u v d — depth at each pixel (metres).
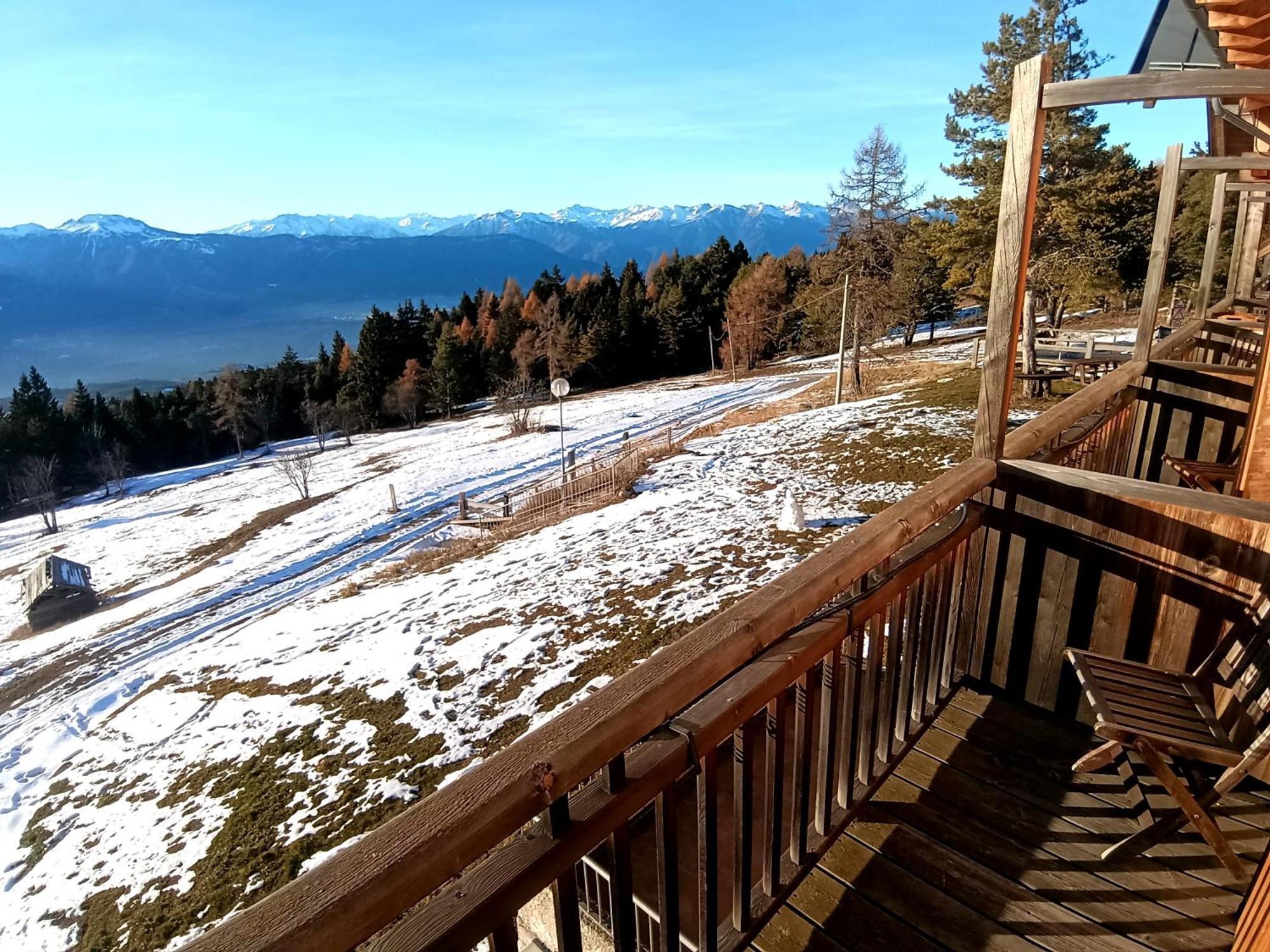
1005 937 1.72
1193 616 2.33
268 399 56.34
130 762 7.71
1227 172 7.04
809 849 1.90
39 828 6.88
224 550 23.41
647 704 1.12
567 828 1.06
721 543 9.25
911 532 1.95
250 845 5.43
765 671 1.48
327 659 8.59
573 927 1.13
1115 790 2.21
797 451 14.01
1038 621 2.63
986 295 17.03
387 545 18.47
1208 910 1.79
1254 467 2.32
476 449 30.56
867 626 2.15
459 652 7.62
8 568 28.36
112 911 5.20
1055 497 2.52
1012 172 2.36
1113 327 26.72
